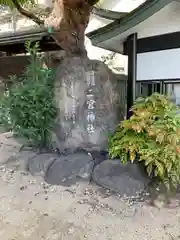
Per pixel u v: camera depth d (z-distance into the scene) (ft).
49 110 15.26
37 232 9.31
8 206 11.22
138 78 15.42
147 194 11.35
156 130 11.34
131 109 13.17
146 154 11.06
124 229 9.43
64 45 17.19
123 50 17.12
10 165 15.46
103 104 15.72
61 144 15.48
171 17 13.35
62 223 9.86
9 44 24.84
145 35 14.88
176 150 10.83
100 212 10.53
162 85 14.48
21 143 17.90
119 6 26.71
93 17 25.94
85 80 15.60
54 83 15.79
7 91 17.90
